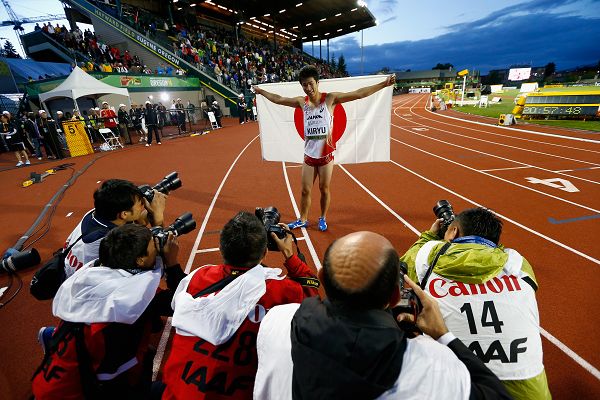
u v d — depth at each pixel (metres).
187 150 11.57
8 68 18.03
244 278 1.36
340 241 0.95
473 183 6.60
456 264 1.49
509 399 0.88
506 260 1.52
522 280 1.52
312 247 4.06
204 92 23.36
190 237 4.45
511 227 4.51
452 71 92.38
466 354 1.01
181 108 16.19
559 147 9.95
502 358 1.42
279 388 0.99
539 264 3.56
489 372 0.96
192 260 3.85
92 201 6.16
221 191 6.55
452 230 1.82
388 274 0.88
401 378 0.83
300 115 4.39
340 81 3.88
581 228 4.39
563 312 2.79
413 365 0.85
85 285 1.45
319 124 3.89
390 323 0.89
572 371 2.23
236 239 1.41
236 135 15.41
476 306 1.46
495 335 1.43
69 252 2.08
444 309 1.50
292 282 1.51
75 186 7.21
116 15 21.98
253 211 5.41
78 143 10.91
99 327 1.42
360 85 3.89
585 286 3.14
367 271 0.87
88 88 12.05
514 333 1.43
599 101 14.46
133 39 21.61
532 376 1.41
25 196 6.59
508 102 28.97
